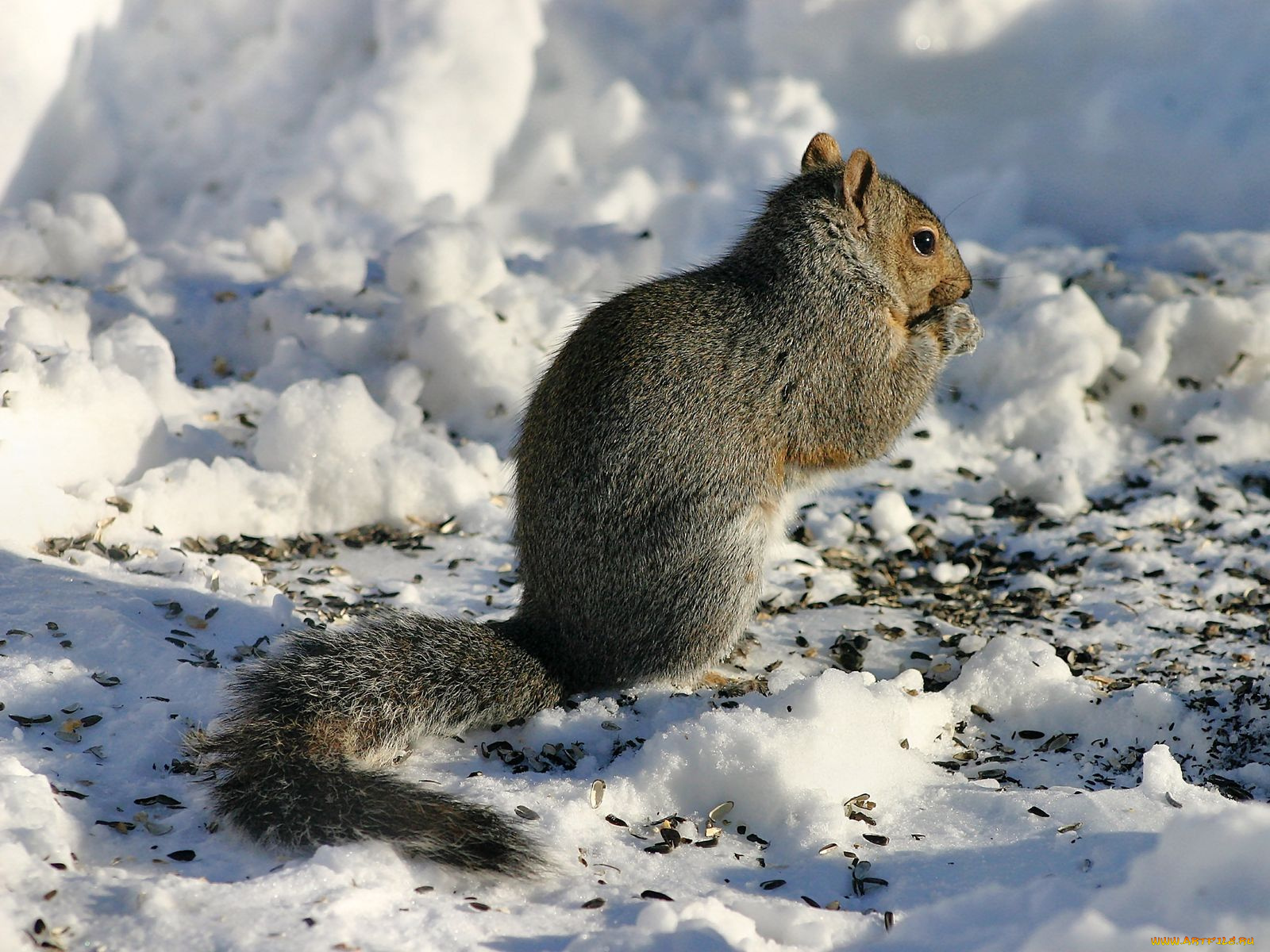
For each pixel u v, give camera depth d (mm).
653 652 9039
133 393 11453
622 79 20062
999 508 12938
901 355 10031
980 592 11344
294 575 10898
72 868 6211
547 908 6289
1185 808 7168
